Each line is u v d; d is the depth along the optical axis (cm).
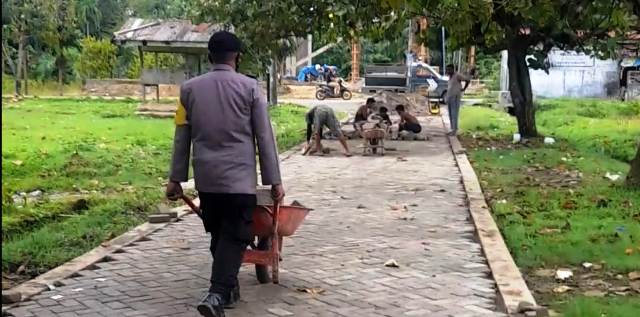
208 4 1680
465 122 2423
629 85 3372
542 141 1822
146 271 698
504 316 564
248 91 563
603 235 816
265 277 654
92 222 929
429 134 2102
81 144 1750
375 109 2152
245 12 1639
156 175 1357
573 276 675
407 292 628
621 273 681
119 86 3944
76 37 4516
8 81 4225
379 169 1415
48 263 730
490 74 4809
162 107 2733
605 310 564
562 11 1023
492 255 731
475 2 976
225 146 558
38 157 1522
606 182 1199
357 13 1384
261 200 646
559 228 865
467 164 1441
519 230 848
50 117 2538
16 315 567
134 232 855
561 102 3050
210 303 537
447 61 4462
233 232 561
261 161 566
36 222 955
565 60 3497
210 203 562
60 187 1204
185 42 2778
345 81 5069
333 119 1627
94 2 5031
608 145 1731
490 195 1103
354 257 746
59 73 4172
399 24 1062
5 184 1186
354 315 568
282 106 3116
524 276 680
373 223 916
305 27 1622
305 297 614
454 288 639
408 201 1070
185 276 681
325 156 1620
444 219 942
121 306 593
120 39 2827
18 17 3788
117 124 2306
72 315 570
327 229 880
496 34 1212
